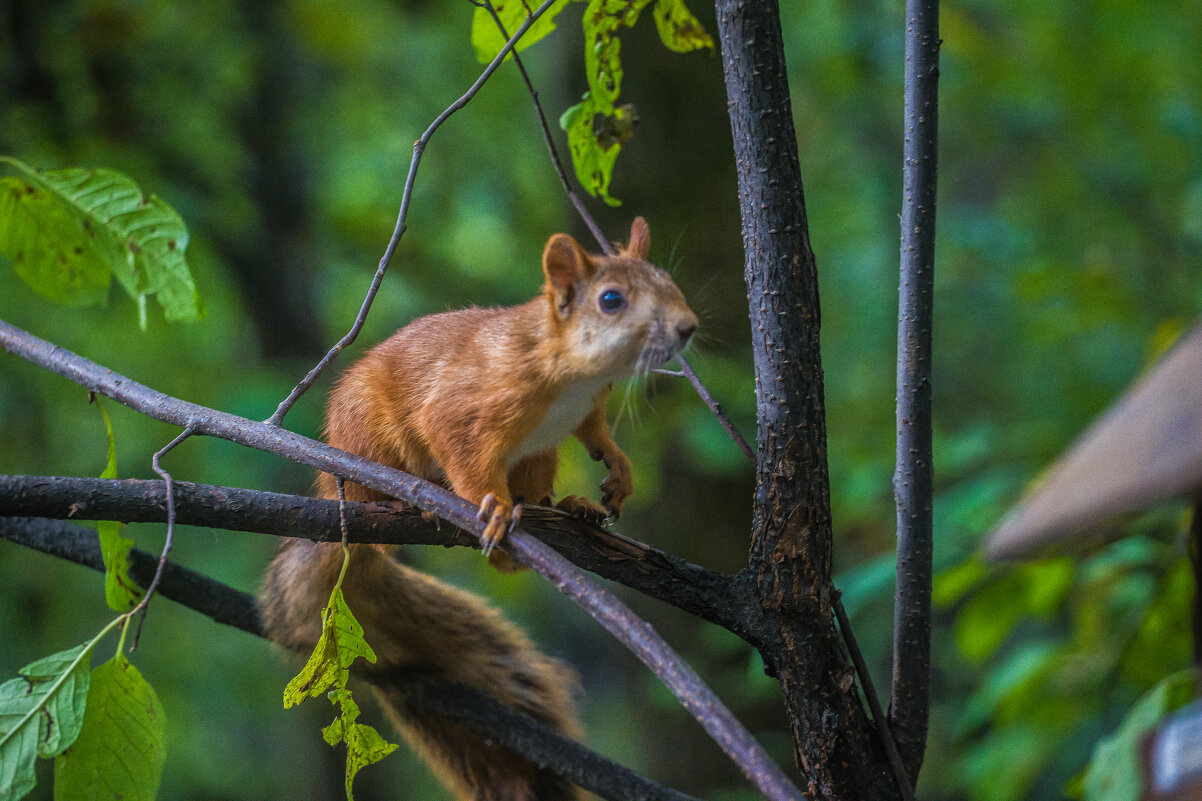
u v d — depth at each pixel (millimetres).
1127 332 14648
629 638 4516
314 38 17719
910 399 5656
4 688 5203
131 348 17359
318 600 7621
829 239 20594
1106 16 16016
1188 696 5621
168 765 17938
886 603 16359
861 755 5410
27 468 16500
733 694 12109
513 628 8289
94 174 6852
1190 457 1995
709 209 11727
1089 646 8914
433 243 20484
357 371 7258
